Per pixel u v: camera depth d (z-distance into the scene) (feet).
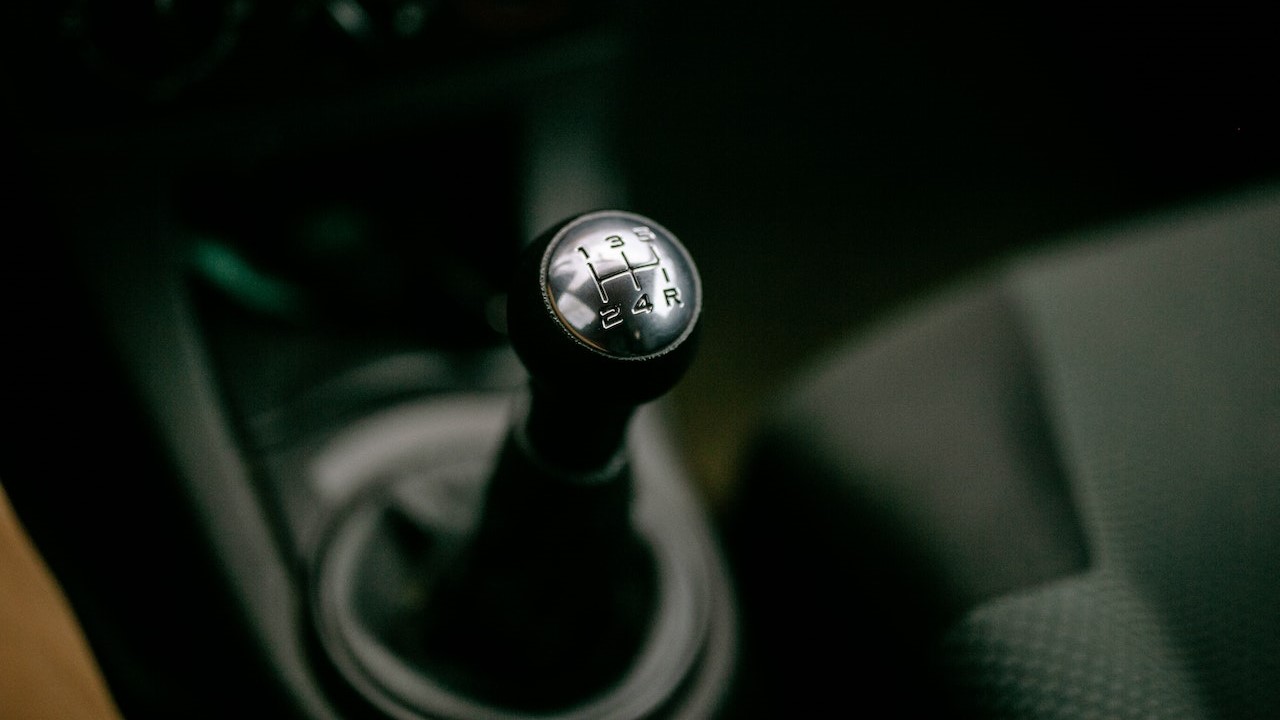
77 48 1.95
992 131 5.15
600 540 1.88
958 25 5.49
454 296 2.43
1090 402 2.09
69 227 2.00
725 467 4.12
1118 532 1.97
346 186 2.38
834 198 4.88
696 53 5.24
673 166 4.89
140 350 2.02
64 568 1.92
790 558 2.19
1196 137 2.10
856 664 2.06
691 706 2.07
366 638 2.05
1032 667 1.88
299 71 2.10
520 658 2.03
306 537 2.13
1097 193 4.95
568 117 2.31
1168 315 2.16
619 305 1.62
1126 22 5.36
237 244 2.33
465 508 2.19
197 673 2.00
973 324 2.22
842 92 5.19
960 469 2.08
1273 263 2.20
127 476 1.98
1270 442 2.04
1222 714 1.84
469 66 2.19
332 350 2.35
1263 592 1.92
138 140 2.03
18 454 1.92
